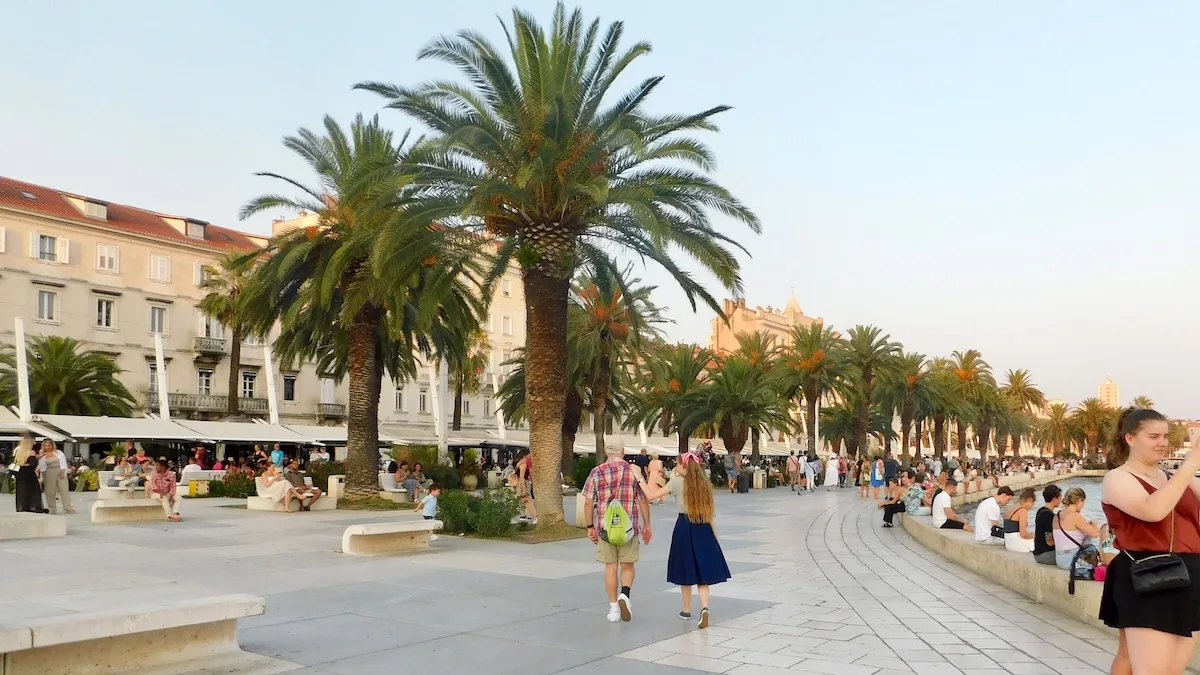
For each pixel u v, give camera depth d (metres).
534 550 14.73
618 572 8.73
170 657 6.42
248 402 58.62
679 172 17.58
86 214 53.78
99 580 10.55
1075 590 8.86
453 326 27.14
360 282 22.69
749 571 12.59
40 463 20.88
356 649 7.16
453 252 20.42
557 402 17.75
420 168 17.53
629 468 8.75
